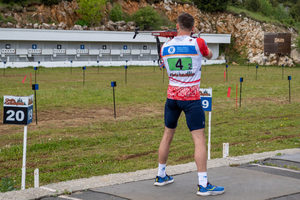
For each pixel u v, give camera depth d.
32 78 29.70
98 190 4.61
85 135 10.75
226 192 4.46
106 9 55.59
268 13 68.31
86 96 19.20
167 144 4.71
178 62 4.38
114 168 7.45
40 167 7.58
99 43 47.56
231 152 8.70
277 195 4.36
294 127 12.40
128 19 56.69
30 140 10.00
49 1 51.50
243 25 60.94
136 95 20.12
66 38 44.47
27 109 5.73
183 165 5.97
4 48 42.00
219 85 25.78
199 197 4.31
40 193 4.48
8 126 12.02
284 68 48.97
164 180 4.78
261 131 11.73
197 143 4.43
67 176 6.90
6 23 47.06
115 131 11.45
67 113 14.62
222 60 55.75
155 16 54.00
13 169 7.43
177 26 4.54
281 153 6.89
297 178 5.13
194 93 4.41
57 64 43.72
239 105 17.23
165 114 4.68
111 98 18.66
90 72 37.34
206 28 60.00
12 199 4.27
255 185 4.72
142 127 12.14
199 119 4.43
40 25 46.31
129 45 49.53
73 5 52.91
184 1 61.62
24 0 50.81
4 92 20.14
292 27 65.00
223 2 62.25
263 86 25.84
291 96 20.72
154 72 38.22
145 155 8.72
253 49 58.22
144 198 4.29
